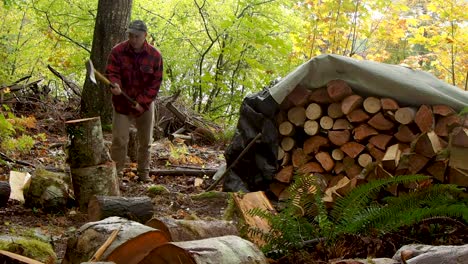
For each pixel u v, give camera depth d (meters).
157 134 11.46
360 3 11.37
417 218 3.90
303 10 11.71
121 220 3.30
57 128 10.93
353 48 11.97
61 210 5.43
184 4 15.52
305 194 4.41
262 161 5.93
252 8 14.27
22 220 5.13
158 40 15.75
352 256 3.68
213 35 15.85
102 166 5.56
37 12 14.84
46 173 5.62
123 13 11.13
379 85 5.61
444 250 2.88
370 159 5.64
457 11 10.70
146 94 6.74
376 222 4.03
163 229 3.34
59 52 15.32
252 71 14.97
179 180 7.52
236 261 2.74
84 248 3.14
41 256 3.57
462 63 11.38
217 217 5.54
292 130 5.93
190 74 16.27
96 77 6.39
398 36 11.90
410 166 5.21
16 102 11.82
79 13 14.91
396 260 3.08
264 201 5.04
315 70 5.81
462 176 5.06
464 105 5.44
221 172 7.18
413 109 5.54
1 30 16.59
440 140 5.39
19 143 8.21
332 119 5.80
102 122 11.05
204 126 12.28
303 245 3.86
